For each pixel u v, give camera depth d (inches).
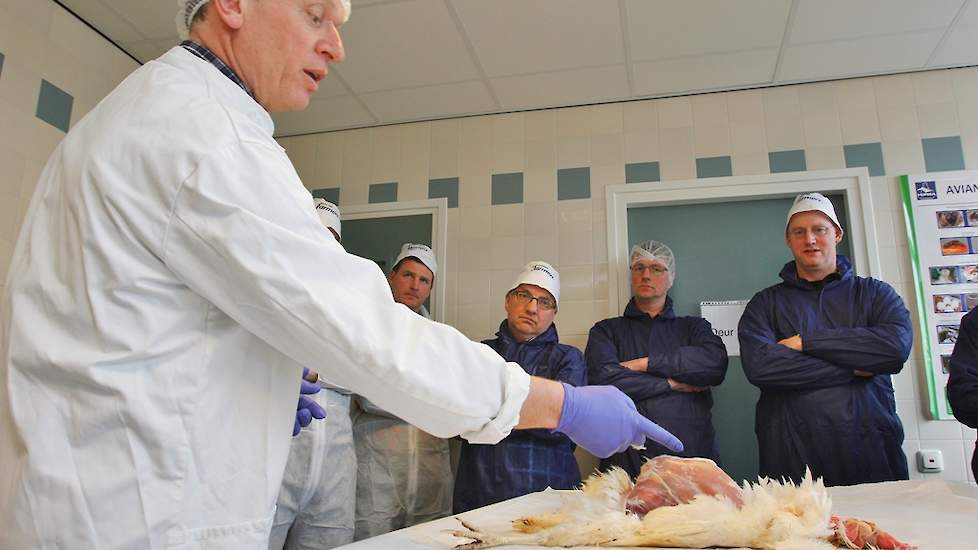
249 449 31.4
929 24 105.1
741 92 125.0
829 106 120.6
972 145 113.5
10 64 93.6
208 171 29.0
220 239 28.5
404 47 112.8
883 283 97.7
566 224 127.2
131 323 28.8
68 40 103.9
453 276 130.2
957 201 111.3
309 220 31.0
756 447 111.6
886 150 116.5
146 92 31.9
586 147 129.7
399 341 29.9
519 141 133.3
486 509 56.2
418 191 135.9
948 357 106.1
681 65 117.2
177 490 28.8
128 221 29.0
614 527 38.7
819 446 88.4
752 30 107.2
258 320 30.0
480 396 31.5
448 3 101.4
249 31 36.4
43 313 29.9
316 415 51.7
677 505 41.1
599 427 37.0
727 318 117.8
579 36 109.2
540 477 92.0
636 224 126.2
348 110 134.4
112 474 28.0
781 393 93.7
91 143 30.9
